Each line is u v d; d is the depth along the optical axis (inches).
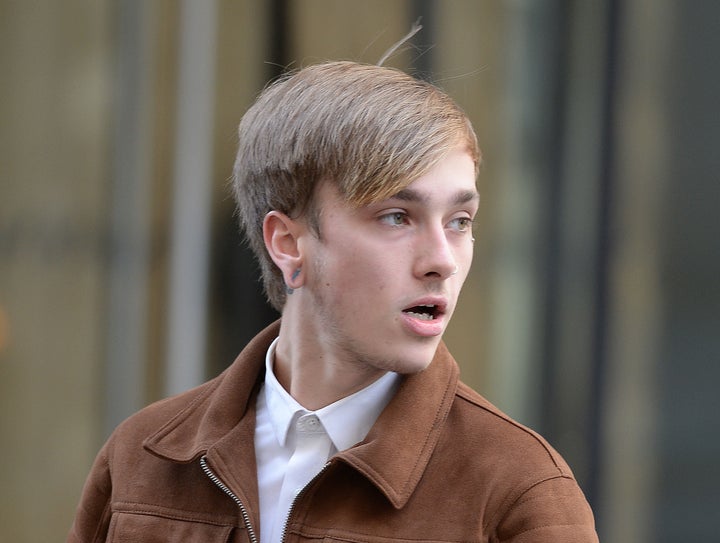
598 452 692.1
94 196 633.6
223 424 252.2
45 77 629.9
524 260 685.3
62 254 636.1
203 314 634.2
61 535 636.1
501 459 230.1
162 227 633.6
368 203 220.8
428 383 240.5
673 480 695.7
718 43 687.7
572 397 693.3
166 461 256.4
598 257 690.2
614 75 685.3
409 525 229.1
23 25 629.0
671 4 688.4
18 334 638.5
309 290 234.1
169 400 272.2
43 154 632.4
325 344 238.4
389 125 220.8
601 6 685.3
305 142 227.5
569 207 687.7
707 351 695.7
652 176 692.1
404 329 225.0
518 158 679.7
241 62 628.4
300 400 245.6
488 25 661.3
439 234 222.5
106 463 268.7
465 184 224.2
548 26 679.7
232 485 241.8
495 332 682.2
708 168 691.4
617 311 691.4
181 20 627.5
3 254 634.8
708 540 694.5
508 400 685.9
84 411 637.9
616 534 694.5
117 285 634.8
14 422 639.1
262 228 243.1
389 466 229.9
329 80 232.4
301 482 242.1
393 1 632.4
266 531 243.6
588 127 688.4
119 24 628.4
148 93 629.0
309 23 627.8
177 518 249.0
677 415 697.0
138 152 630.5
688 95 689.6
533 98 679.7
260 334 261.1
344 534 230.5
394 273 222.7
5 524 637.3
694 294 694.5
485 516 226.5
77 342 637.3
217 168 631.2
